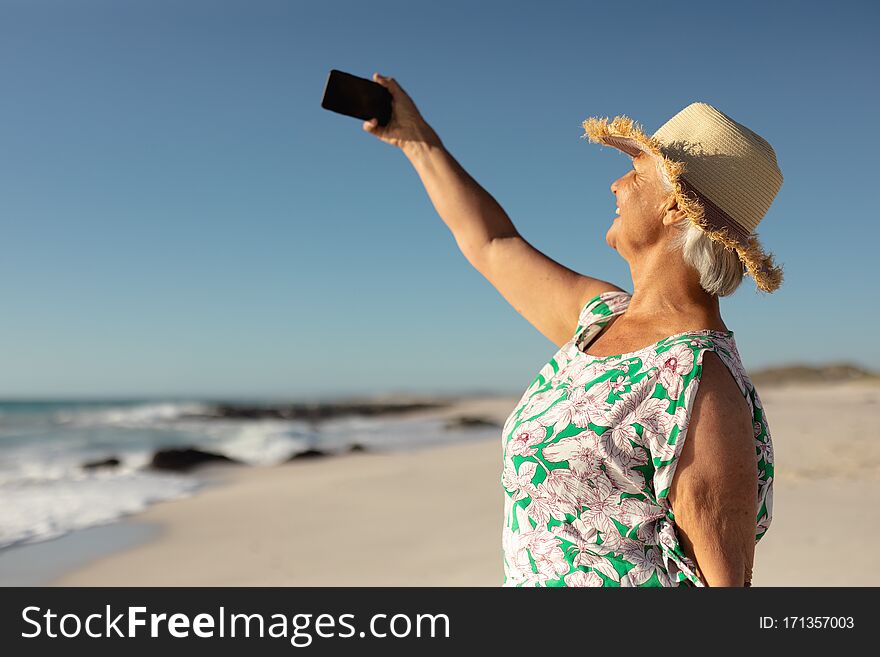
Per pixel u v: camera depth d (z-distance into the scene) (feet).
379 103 7.54
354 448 62.03
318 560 23.11
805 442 43.75
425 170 7.66
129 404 325.01
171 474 49.67
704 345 5.19
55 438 94.12
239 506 34.76
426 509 31.09
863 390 201.98
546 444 5.35
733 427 4.98
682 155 5.60
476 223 7.45
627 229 5.85
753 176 5.49
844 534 19.92
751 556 5.00
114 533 28.99
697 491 4.93
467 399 274.16
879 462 33.53
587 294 6.78
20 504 36.55
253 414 147.02
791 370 325.62
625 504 5.20
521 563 5.53
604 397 5.27
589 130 5.95
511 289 7.27
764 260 5.45
